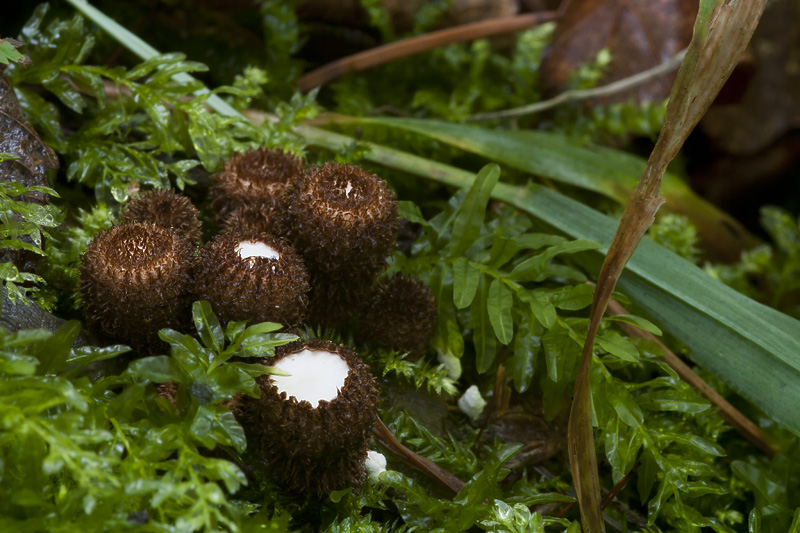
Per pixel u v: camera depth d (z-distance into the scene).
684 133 0.10
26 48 0.13
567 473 0.12
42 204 0.12
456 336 0.12
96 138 0.13
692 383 0.12
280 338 0.11
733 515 0.12
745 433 0.13
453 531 0.11
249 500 0.11
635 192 0.10
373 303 0.12
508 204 0.13
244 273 0.11
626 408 0.11
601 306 0.11
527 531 0.11
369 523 0.11
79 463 0.09
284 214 0.11
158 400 0.10
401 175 0.14
